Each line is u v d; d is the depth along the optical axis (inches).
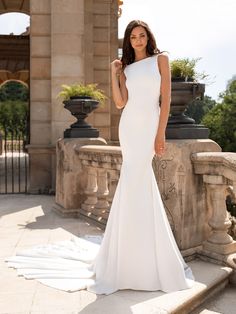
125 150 146.4
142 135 143.0
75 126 302.7
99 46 527.8
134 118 143.0
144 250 143.8
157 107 144.9
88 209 273.3
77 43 398.0
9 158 857.5
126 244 144.3
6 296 140.4
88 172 275.6
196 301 141.3
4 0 711.7
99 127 525.3
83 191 286.8
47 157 403.5
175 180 173.8
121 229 144.6
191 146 174.2
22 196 386.9
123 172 146.9
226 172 166.1
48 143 405.4
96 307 130.0
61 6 394.6
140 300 134.9
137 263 143.6
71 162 282.7
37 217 283.1
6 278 158.2
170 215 175.8
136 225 144.0
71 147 282.5
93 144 291.0
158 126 142.8
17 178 546.6
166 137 179.8
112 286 144.6
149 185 146.4
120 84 149.3
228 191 179.6
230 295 155.4
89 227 249.1
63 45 396.5
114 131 559.2
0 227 250.7
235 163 159.3
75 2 395.9
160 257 144.1
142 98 141.7
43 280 153.8
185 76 178.5
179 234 173.5
